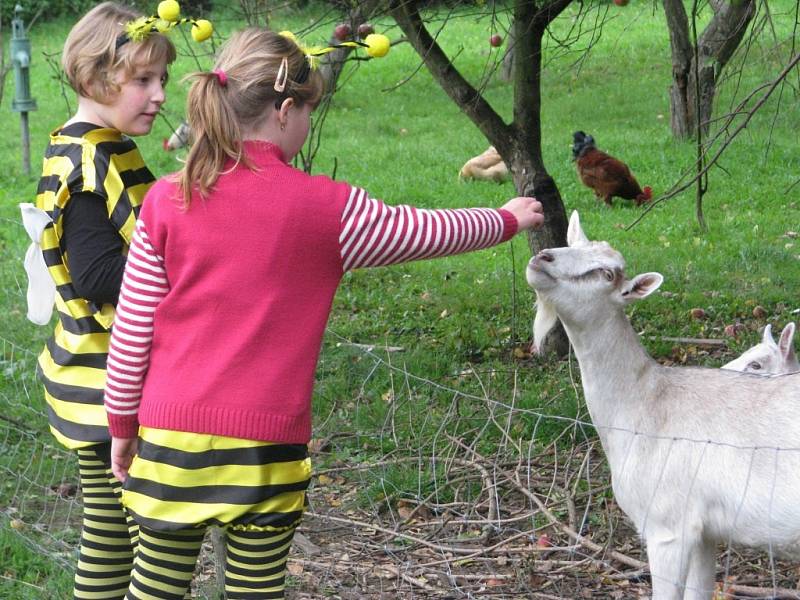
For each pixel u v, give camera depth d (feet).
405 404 18.35
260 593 8.01
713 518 10.27
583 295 10.18
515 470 15.33
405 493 15.56
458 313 24.47
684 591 10.68
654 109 48.29
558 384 19.19
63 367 9.30
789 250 29.25
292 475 7.84
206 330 7.66
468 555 13.67
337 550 14.12
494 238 8.06
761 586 12.88
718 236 30.83
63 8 71.10
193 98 7.62
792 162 37.86
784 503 9.77
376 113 51.62
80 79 8.93
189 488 7.68
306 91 7.94
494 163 38.19
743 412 10.18
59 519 15.15
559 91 53.16
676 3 40.09
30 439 17.49
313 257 7.65
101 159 8.83
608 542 13.33
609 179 34.37
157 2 16.01
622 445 10.55
